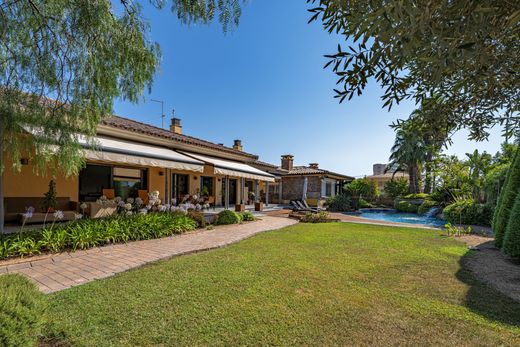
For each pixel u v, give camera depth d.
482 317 5.46
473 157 23.64
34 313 3.84
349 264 9.16
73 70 7.96
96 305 5.66
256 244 12.50
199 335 4.66
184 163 17.59
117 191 20.55
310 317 5.37
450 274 8.23
